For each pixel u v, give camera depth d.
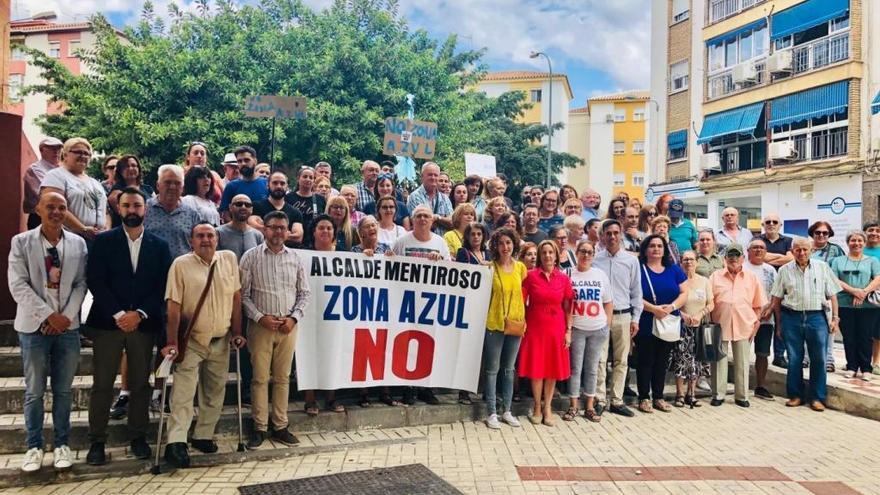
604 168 52.50
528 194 10.01
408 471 5.24
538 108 53.84
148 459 5.24
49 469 4.89
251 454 5.47
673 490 4.91
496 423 6.62
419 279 6.69
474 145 26.72
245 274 5.72
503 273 6.74
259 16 21.91
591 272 7.18
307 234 6.90
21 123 7.03
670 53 27.44
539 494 4.79
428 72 23.03
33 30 40.22
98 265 5.11
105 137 19.88
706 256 8.41
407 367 6.66
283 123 19.45
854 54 19.30
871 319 8.23
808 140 20.95
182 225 6.10
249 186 7.36
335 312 6.36
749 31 23.38
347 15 23.92
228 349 5.54
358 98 21.02
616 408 7.33
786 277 7.91
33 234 4.95
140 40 22.52
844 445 6.16
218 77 19.58
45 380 4.99
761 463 5.59
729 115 23.95
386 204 7.33
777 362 8.90
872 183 18.81
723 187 23.92
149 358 5.32
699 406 7.73
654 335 7.32
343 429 6.35
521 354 6.84
